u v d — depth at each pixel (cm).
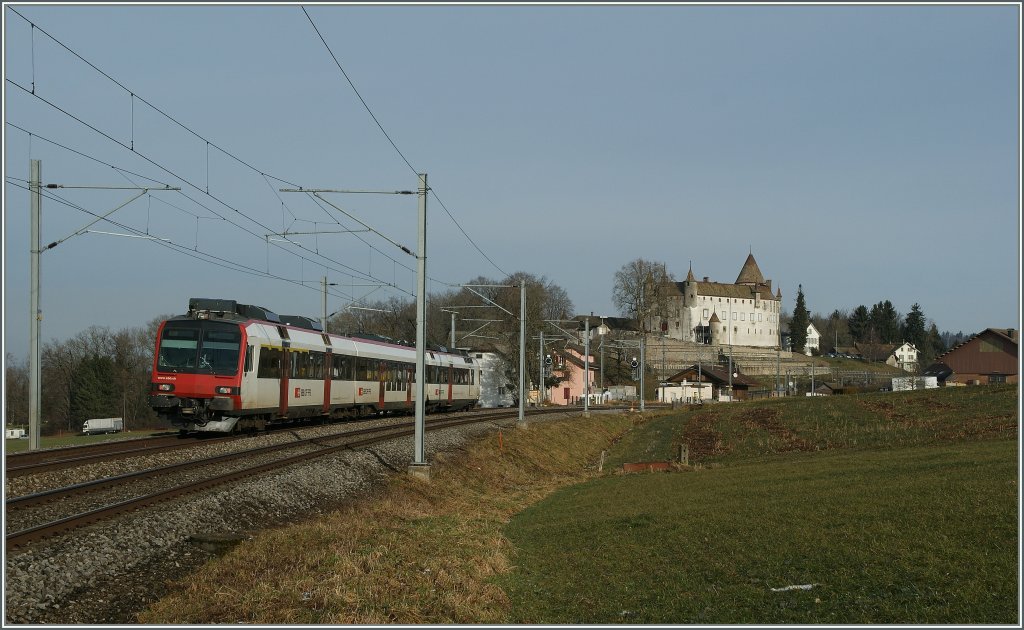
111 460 2195
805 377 14200
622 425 6625
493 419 4969
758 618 1112
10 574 1117
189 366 2878
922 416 4797
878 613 1081
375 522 1805
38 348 2661
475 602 1262
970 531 1416
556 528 1948
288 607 1150
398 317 10762
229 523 1656
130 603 1162
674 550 1557
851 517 1642
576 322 17462
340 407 3906
